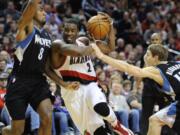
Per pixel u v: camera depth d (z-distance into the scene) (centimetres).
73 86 681
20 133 701
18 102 684
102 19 727
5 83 1002
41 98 686
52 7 1650
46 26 1359
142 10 1867
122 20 1706
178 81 673
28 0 691
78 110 703
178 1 1988
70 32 696
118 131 696
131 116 1071
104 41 741
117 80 1105
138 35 1702
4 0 1585
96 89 699
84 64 706
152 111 819
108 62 636
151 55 724
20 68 686
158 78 674
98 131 699
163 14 1881
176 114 675
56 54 688
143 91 824
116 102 1077
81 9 1686
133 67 651
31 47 680
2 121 962
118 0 1881
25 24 669
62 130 991
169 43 1630
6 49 1275
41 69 688
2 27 1397
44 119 681
